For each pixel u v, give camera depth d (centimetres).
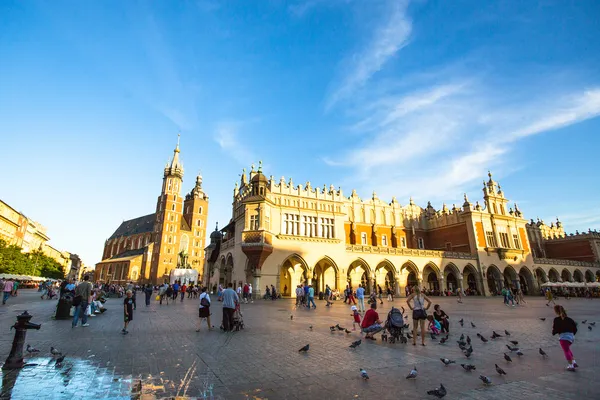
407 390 584
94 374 663
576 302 3484
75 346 926
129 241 11956
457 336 1176
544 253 6875
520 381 640
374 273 4231
